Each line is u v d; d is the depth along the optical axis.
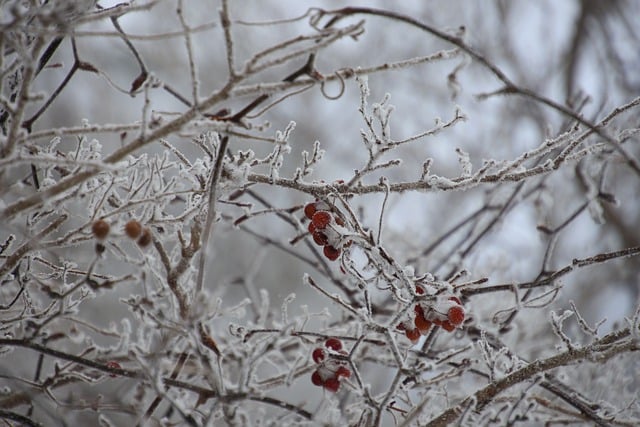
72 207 1.31
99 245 1.15
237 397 1.17
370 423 1.22
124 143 1.25
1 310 1.23
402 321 1.20
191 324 1.15
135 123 1.16
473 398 1.20
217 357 1.18
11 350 1.24
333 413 1.23
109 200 1.24
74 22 1.14
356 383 1.27
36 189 1.23
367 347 1.32
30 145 1.23
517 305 1.25
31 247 1.20
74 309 1.21
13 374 1.24
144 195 1.23
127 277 1.22
